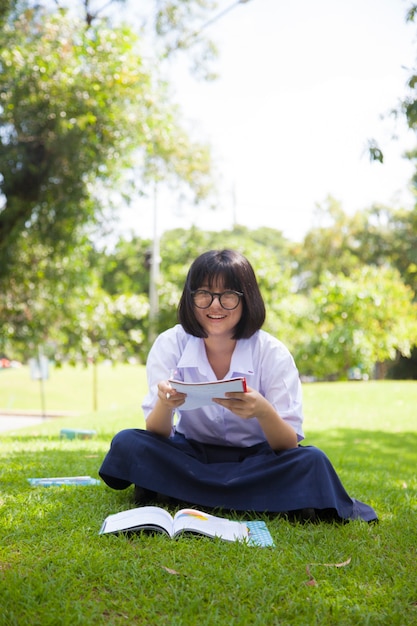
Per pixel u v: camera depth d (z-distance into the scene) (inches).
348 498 115.5
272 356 120.1
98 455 193.9
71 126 354.3
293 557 92.7
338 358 589.0
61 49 364.8
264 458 116.0
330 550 96.9
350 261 1046.4
